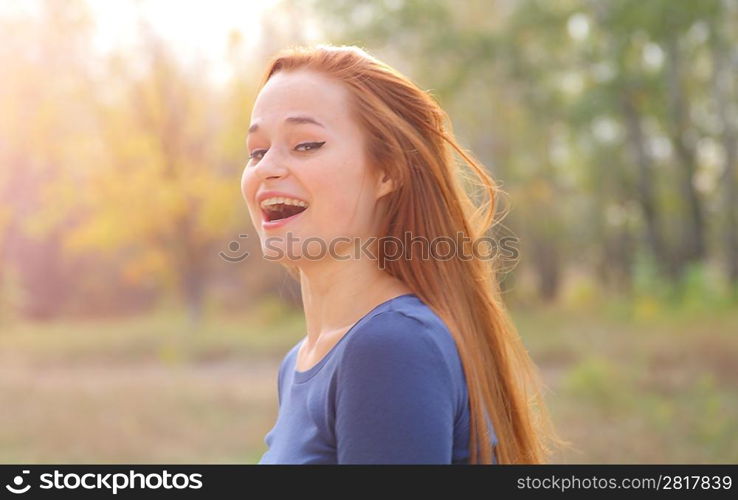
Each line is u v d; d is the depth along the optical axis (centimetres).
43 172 2139
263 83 164
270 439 169
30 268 3003
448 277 158
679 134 2381
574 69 2298
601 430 869
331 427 143
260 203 154
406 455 129
